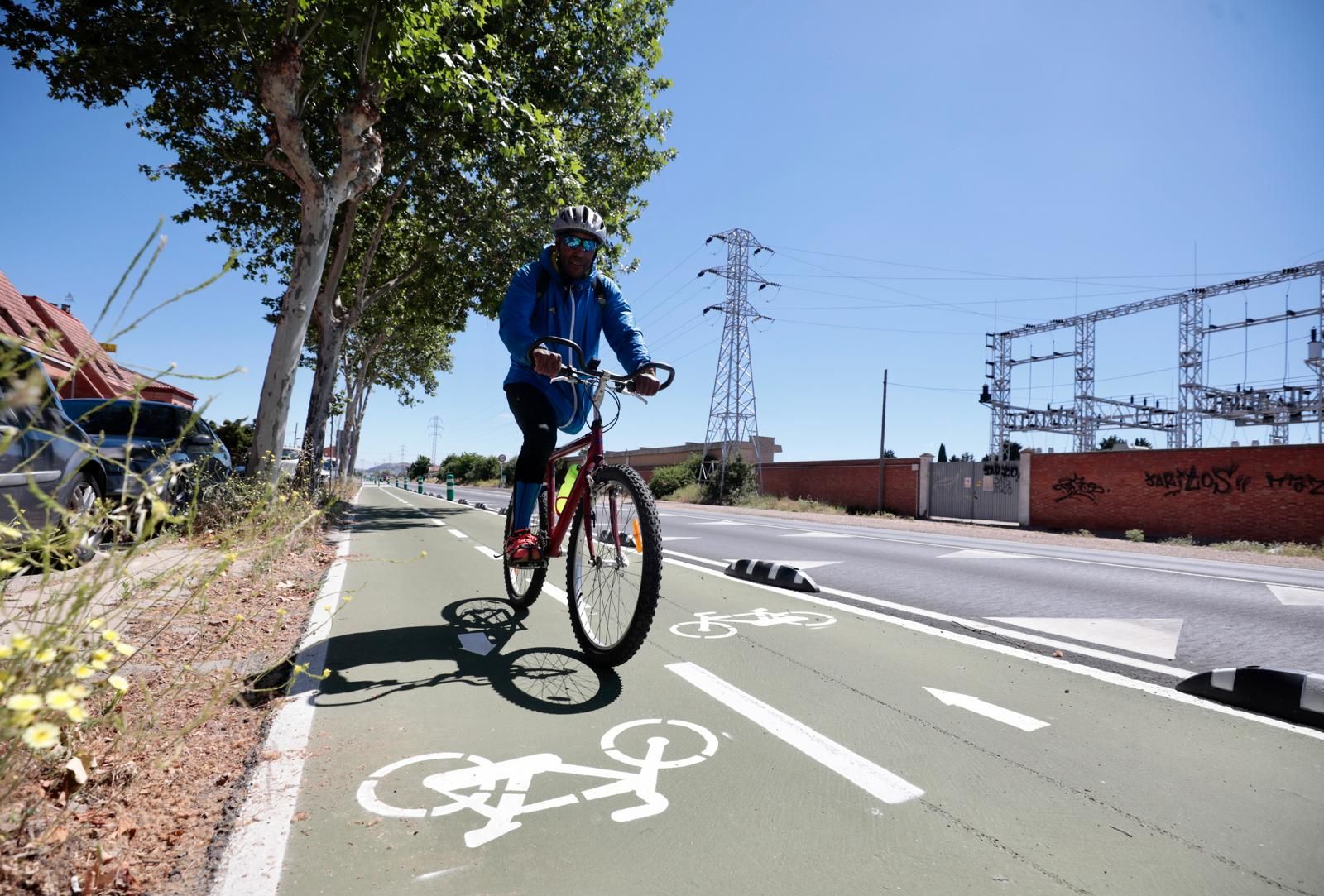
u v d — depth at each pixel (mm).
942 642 4020
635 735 2525
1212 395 38938
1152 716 2801
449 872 1646
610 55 15273
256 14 8562
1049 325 45406
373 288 18828
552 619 4453
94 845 1644
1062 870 1688
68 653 1378
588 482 3516
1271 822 1937
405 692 2928
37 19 10844
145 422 7910
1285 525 17844
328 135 13336
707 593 5656
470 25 10922
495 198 14555
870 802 2037
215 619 3818
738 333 42219
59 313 21969
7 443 1323
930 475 29109
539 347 3135
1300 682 2793
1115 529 21719
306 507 5945
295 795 2002
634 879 1632
